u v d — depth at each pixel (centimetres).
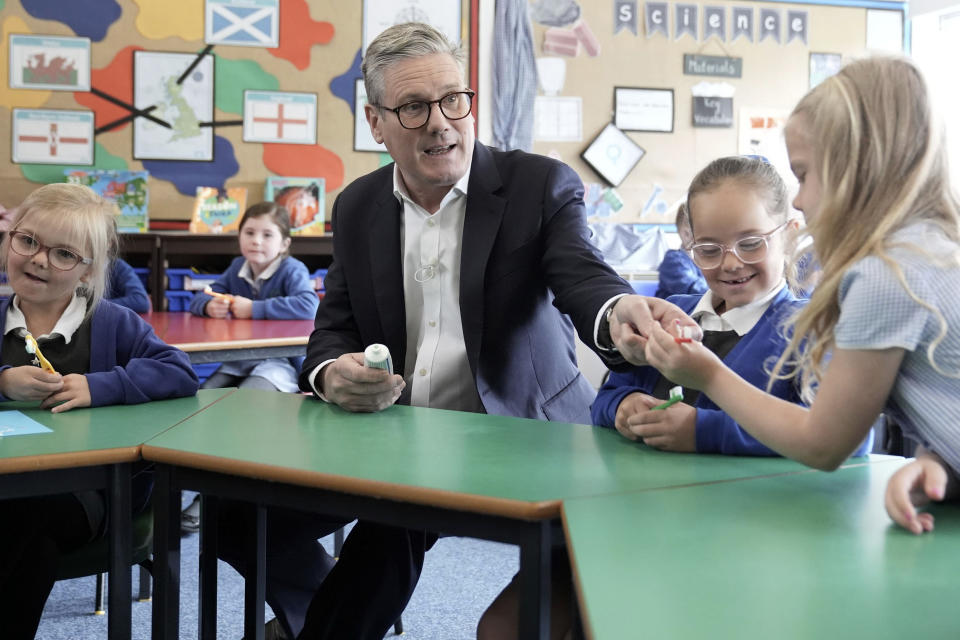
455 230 181
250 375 317
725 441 131
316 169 442
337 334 187
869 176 101
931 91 102
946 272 98
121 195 414
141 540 170
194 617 229
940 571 86
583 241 172
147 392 170
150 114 424
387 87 169
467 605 243
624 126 463
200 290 395
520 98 453
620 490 114
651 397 145
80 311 177
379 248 184
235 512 167
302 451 133
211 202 422
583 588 82
